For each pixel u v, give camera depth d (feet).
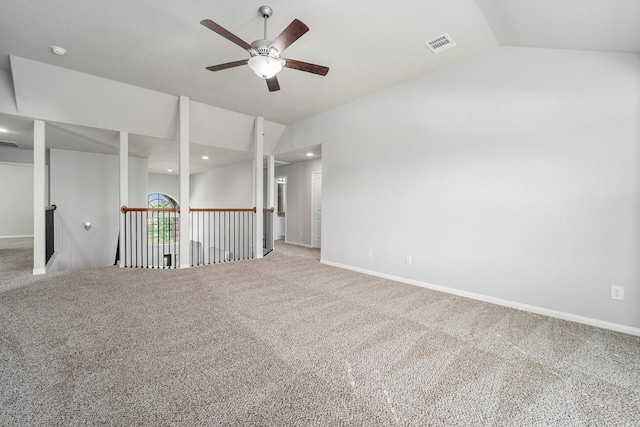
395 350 6.70
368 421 4.50
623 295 7.71
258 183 17.43
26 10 7.93
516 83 9.30
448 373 5.82
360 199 14.33
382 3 7.53
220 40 9.42
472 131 10.31
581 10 6.43
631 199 7.55
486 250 10.07
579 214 8.28
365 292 11.03
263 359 6.23
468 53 10.07
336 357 6.36
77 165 20.25
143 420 4.42
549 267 8.82
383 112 13.21
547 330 7.82
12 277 12.27
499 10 7.59
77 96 12.64
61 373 5.55
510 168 9.47
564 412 4.77
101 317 8.23
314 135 16.98
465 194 10.55
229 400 4.92
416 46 9.62
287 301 9.89
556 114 8.60
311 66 8.34
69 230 19.98
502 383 5.52
